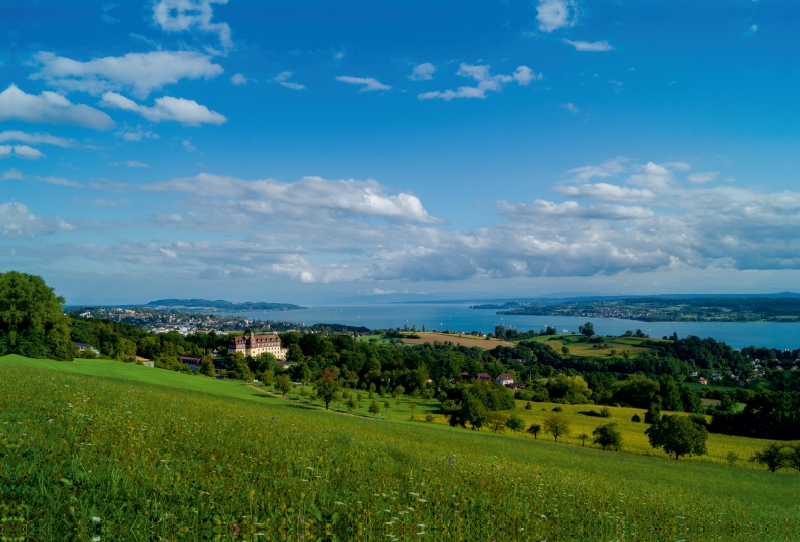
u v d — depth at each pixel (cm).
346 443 1755
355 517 783
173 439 1193
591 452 5156
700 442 5859
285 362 19250
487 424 7856
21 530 566
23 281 6638
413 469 1316
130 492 734
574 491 1502
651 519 1276
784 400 8344
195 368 17388
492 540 792
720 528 1362
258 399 7025
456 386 12756
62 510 642
